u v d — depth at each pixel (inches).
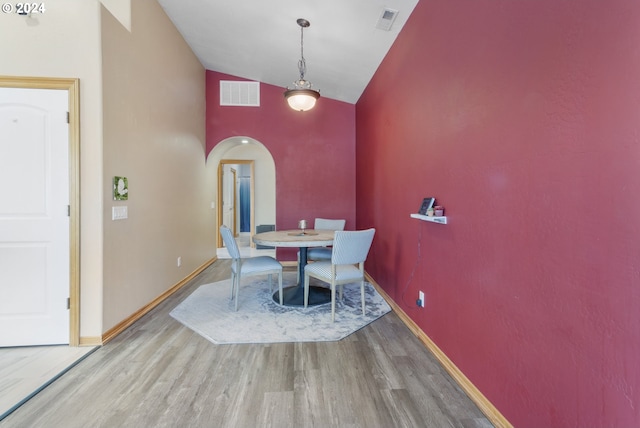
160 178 123.0
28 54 83.3
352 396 63.1
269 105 191.3
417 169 92.0
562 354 41.5
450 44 72.3
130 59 100.5
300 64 145.6
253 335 92.0
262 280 158.4
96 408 59.2
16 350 81.5
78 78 84.0
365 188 165.0
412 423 55.3
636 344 32.2
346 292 136.6
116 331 91.8
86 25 84.4
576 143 39.1
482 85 59.9
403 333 94.0
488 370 58.0
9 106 82.3
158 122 121.0
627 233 32.9
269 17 117.0
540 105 45.1
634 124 32.0
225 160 261.6
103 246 86.0
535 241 46.4
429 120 84.0
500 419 54.2
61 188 83.7
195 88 165.6
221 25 131.1
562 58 41.0
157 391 64.6
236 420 56.3
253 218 260.8
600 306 36.1
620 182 33.6
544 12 44.1
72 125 83.7
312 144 193.9
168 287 131.4
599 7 35.8
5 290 82.7
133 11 102.5
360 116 179.0
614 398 34.4
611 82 34.4
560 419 41.8
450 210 72.7
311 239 115.4
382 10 97.0
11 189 82.3
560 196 41.7
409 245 98.7
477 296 61.7
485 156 59.0
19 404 59.9
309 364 75.8
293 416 57.3
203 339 89.6
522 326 49.2
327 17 108.7
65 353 80.2
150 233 114.6
